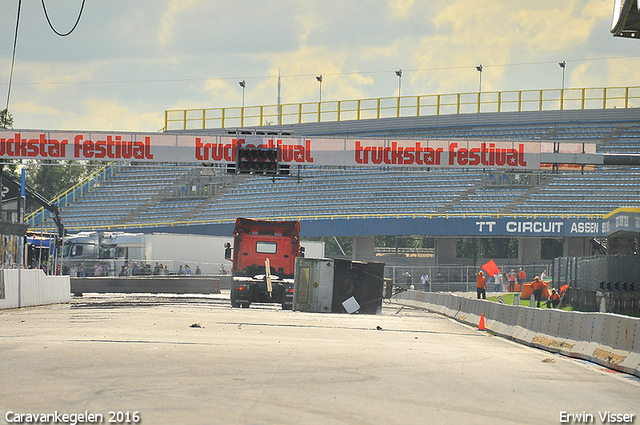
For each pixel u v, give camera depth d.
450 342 32.28
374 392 16.86
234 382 17.52
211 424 12.61
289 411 14.06
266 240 59.38
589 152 60.50
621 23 41.78
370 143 60.72
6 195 82.50
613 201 102.12
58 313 44.34
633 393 18.81
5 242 62.31
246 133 60.44
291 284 56.53
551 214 99.25
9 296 46.94
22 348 23.98
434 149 60.91
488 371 21.86
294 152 60.41
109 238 91.38
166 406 14.17
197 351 24.19
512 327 36.62
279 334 32.97
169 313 46.03
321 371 20.19
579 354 27.09
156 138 60.31
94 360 21.03
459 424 13.59
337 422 13.23
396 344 29.86
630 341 23.50
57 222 87.75
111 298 70.38
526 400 16.72
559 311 30.45
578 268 61.84
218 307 56.56
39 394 15.31
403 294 79.75
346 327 39.44
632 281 46.19
